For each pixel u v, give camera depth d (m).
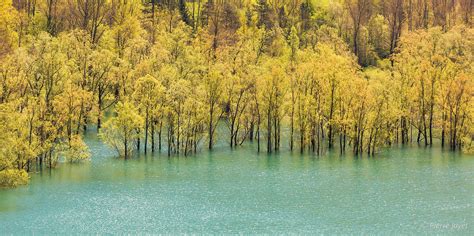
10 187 77.12
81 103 97.44
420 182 82.69
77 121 98.19
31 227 60.56
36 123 85.31
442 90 111.31
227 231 60.38
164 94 101.31
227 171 89.56
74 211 66.75
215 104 108.62
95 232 59.28
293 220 64.50
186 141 102.00
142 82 100.12
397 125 113.75
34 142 83.19
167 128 105.38
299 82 106.75
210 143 107.88
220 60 125.25
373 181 83.31
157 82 100.69
